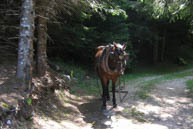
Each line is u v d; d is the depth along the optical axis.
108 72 5.56
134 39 21.33
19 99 3.87
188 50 28.88
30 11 4.59
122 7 16.44
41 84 5.73
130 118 5.28
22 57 4.56
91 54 13.43
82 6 7.70
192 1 7.87
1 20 6.95
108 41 13.40
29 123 3.79
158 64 24.00
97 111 5.71
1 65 6.18
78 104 6.25
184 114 5.75
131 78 14.01
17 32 7.52
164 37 24.17
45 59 6.48
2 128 3.15
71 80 8.81
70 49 11.97
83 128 4.43
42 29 6.37
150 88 9.38
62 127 4.20
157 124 4.91
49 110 4.90
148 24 21.05
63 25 10.02
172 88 9.67
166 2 8.66
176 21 21.78
